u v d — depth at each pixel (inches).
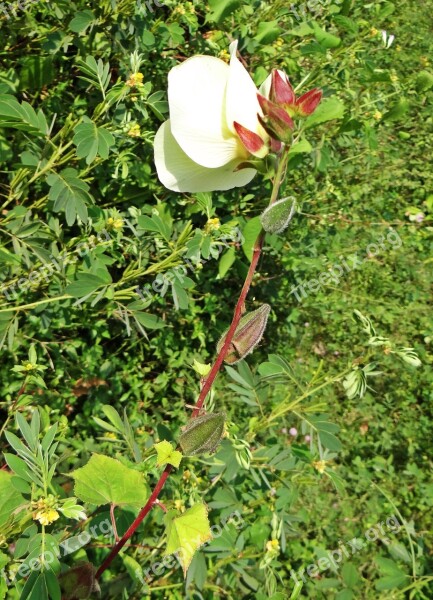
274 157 12.0
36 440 14.8
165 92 26.0
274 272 37.4
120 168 28.1
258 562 25.6
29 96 28.9
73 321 31.2
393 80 35.5
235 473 21.8
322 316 44.6
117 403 33.7
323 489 37.6
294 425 37.8
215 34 29.9
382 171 49.9
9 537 16.1
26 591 13.5
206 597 26.9
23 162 23.3
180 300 26.0
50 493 16.1
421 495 38.9
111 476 13.2
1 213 25.1
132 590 22.7
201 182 12.8
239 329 13.2
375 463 39.2
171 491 23.8
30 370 23.4
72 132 25.4
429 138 54.7
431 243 50.6
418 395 45.0
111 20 25.9
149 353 36.3
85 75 27.5
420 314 47.9
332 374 42.8
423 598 30.0
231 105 11.6
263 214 11.1
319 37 29.3
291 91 11.9
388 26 61.8
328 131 35.7
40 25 26.8
